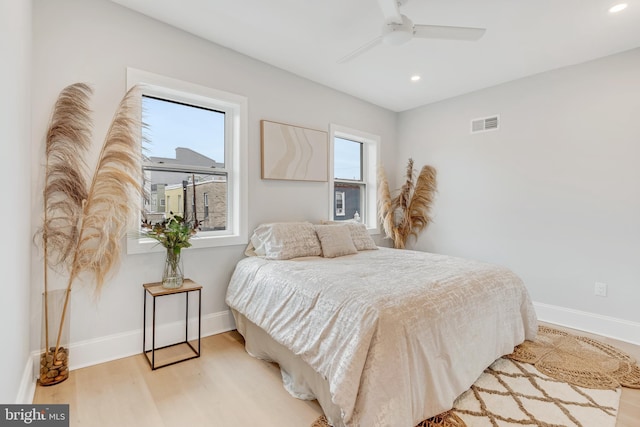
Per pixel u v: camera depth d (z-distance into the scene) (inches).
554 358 91.1
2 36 47.7
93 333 85.0
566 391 74.7
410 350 59.1
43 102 76.4
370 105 166.4
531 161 130.3
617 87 109.9
